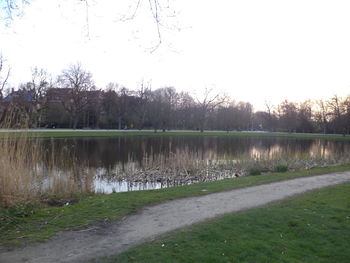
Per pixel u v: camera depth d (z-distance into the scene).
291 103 77.06
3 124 7.90
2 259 4.45
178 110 63.91
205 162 16.59
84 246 4.93
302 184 10.72
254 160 17.25
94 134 40.72
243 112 74.00
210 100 64.06
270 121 81.25
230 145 35.00
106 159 20.55
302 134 65.94
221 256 4.57
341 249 4.97
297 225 6.00
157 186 12.83
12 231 5.57
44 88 41.75
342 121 62.94
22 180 7.57
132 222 6.20
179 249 4.77
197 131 62.53
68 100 48.09
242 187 10.06
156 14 5.00
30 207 7.07
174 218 6.50
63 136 35.44
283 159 17.81
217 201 8.09
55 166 11.25
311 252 4.87
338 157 20.80
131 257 4.46
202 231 5.55
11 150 7.65
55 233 5.50
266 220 6.27
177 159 15.62
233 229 5.71
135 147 29.02
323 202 7.87
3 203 6.89
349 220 6.32
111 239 5.24
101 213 6.75
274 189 9.77
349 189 9.77
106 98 57.16
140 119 56.44
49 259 4.45
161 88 62.66
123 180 13.84
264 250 4.84
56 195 8.85
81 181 10.86
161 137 44.41
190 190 9.45
